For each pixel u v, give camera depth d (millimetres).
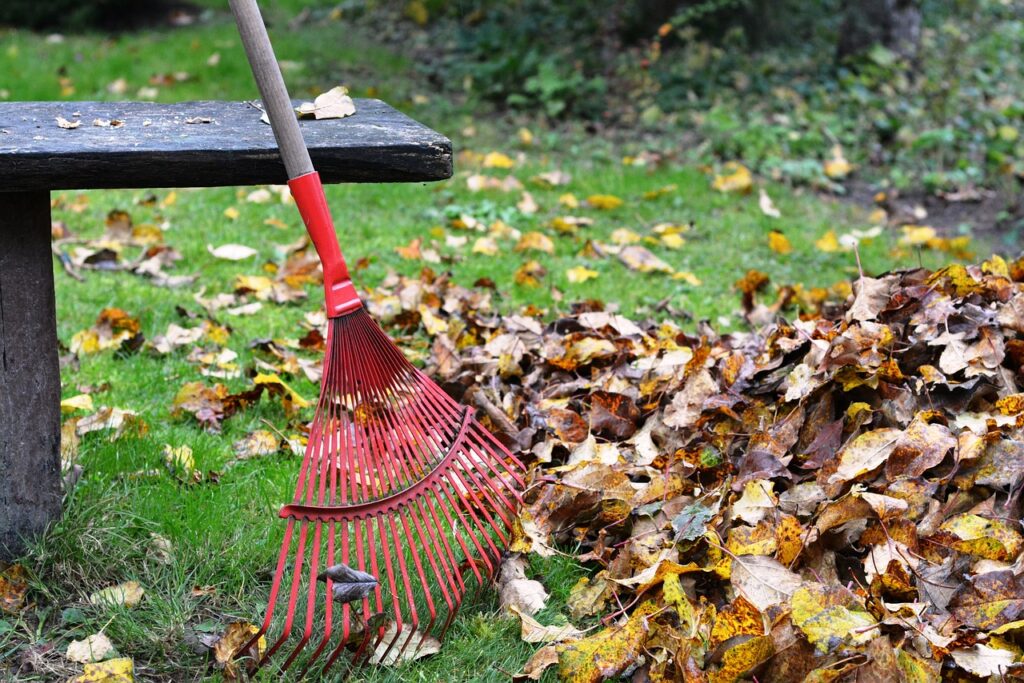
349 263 4805
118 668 2125
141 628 2303
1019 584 2131
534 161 6531
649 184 6145
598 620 2414
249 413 3400
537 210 5707
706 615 2225
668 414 2959
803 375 2852
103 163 2096
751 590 2234
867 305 3043
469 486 2670
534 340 3686
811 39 9250
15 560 2436
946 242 5207
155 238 4992
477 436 2609
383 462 2496
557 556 2570
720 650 2119
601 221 5590
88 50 8547
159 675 2211
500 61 8008
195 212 5492
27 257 2320
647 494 2607
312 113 2584
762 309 4297
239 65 8102
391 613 2385
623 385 3211
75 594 2422
